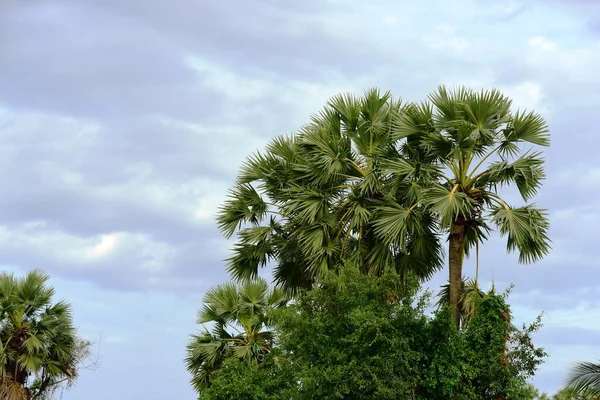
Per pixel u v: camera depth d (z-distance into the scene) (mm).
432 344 22609
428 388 22328
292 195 29359
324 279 24562
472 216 26281
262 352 30438
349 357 22719
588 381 25297
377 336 22031
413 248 28188
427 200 25688
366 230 28156
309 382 22422
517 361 22922
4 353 34781
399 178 27125
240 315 31250
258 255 30109
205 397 26484
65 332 36812
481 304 23359
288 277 30438
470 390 22422
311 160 29094
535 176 26156
